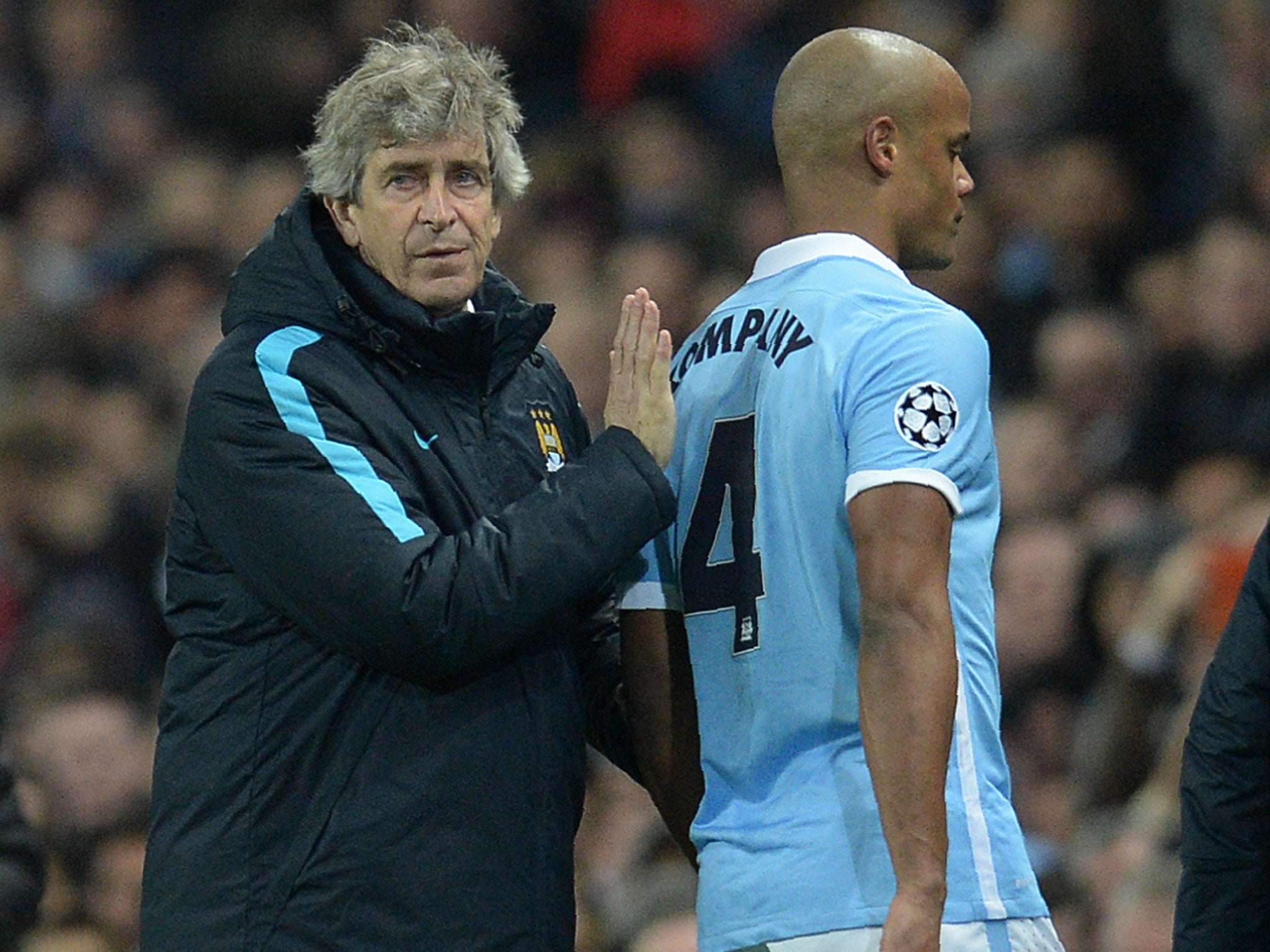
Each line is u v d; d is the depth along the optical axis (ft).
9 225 137.69
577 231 125.18
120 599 104.78
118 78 143.84
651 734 44.24
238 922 41.88
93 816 76.59
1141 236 115.75
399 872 41.47
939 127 43.09
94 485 108.58
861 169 42.88
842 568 40.52
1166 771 67.31
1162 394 101.76
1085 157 115.75
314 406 41.86
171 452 111.55
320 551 40.86
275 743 42.06
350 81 43.57
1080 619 87.25
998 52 122.62
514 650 42.78
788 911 39.68
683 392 44.01
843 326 41.11
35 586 104.27
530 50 137.28
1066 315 108.58
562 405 46.37
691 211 124.36
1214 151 116.16
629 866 72.95
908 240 43.32
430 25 132.98
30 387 117.19
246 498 41.55
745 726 41.60
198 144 139.13
